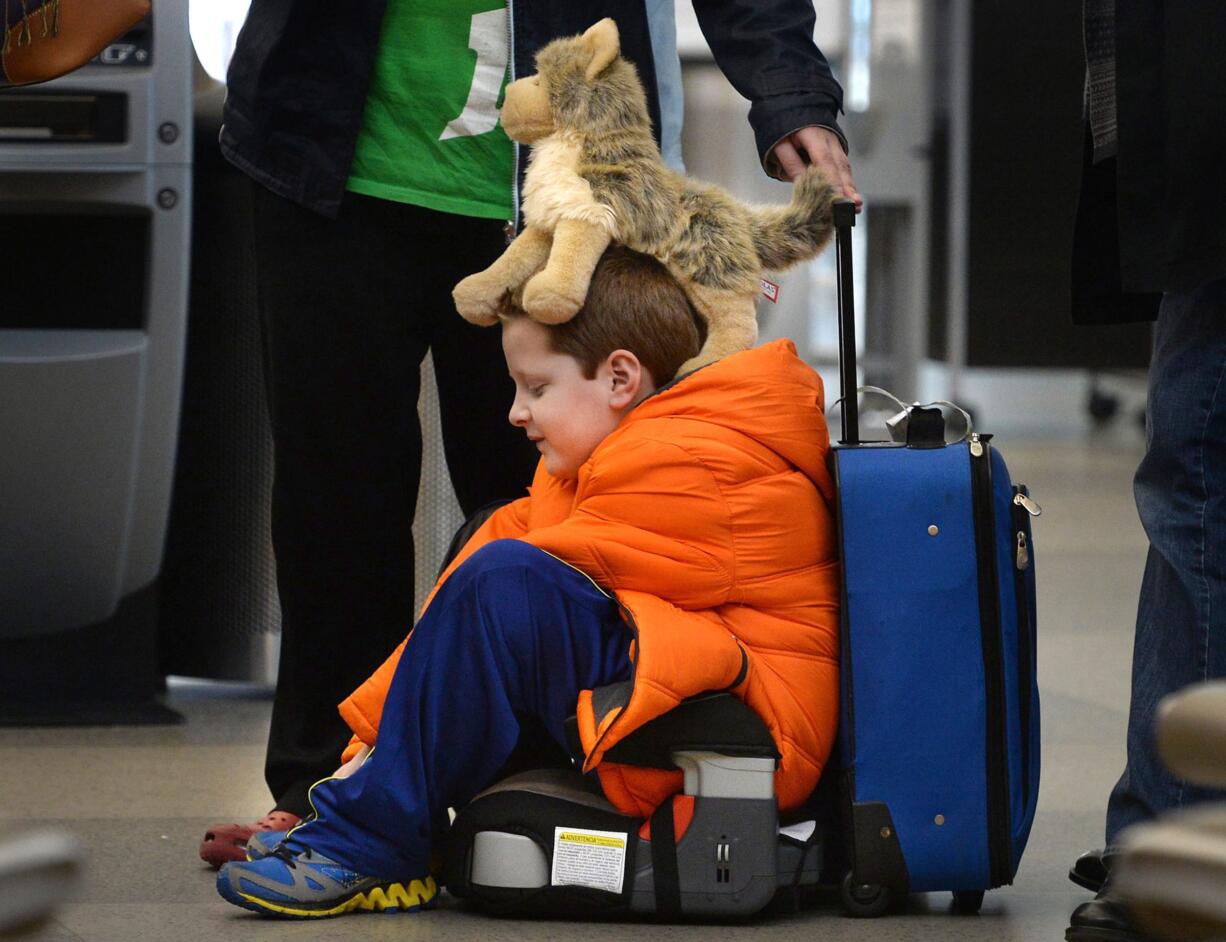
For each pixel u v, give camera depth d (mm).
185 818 8523
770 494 6449
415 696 6359
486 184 7492
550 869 6430
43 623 11516
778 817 6520
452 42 7426
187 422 12305
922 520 6543
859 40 31281
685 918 6516
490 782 6887
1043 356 31969
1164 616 6426
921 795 6492
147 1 7027
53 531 11242
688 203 6789
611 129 6723
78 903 6793
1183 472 6355
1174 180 6023
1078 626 14805
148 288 11234
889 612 6504
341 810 6516
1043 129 31422
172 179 11094
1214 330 6270
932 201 31719
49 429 11102
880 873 6469
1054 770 9680
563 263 6559
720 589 6402
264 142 7438
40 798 9000
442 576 7051
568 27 7441
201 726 11320
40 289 11406
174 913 6629
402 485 7754
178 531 12453
